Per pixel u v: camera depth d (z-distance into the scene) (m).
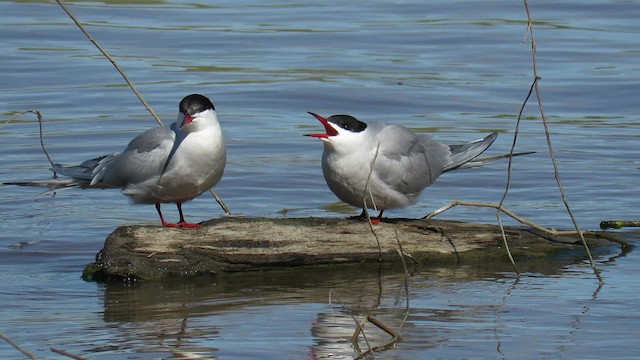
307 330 9.47
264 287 10.92
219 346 9.05
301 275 11.36
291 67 21.00
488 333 9.31
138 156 11.27
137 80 20.11
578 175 15.21
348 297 10.51
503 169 15.56
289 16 24.89
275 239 11.33
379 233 11.54
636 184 14.77
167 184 11.20
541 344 9.02
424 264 11.68
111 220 13.41
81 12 24.89
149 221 13.34
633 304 10.12
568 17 24.70
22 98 19.02
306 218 11.58
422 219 12.01
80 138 16.95
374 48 22.38
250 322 9.71
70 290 10.84
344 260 11.52
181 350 8.95
